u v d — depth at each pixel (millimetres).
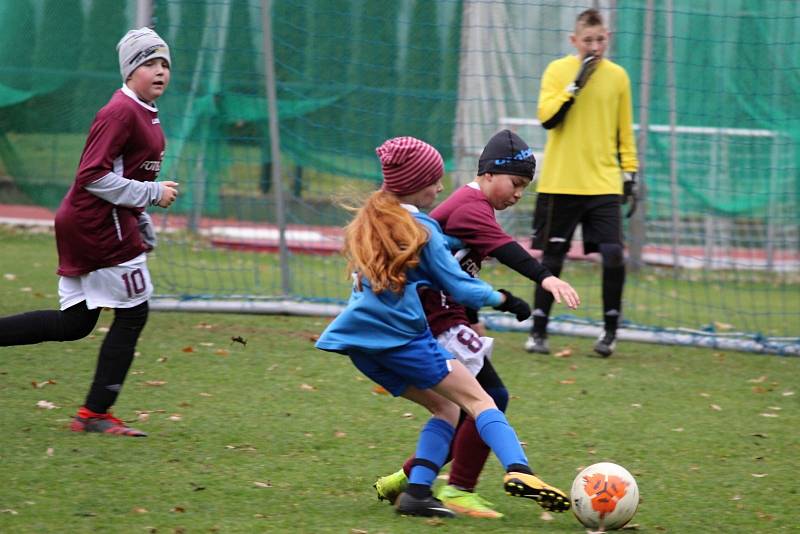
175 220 37125
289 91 36969
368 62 36469
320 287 32938
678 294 35500
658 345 27578
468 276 13562
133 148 17062
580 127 25047
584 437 18594
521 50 34750
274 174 30016
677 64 37875
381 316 13461
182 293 30703
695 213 39375
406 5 35812
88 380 20953
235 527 13031
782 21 36969
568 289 13828
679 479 16312
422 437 14008
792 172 38625
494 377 14750
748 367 25188
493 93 35406
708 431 19266
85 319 17344
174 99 35344
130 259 17156
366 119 37188
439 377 13445
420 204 14188
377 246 13328
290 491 14883
